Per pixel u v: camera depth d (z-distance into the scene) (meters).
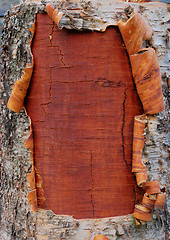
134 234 0.65
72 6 0.61
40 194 0.66
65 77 0.63
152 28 0.64
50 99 0.64
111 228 0.64
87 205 0.64
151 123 0.64
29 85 0.64
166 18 0.65
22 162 0.67
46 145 0.64
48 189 0.65
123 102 0.63
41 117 0.64
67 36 0.62
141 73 0.61
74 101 0.63
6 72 0.68
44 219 0.65
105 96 0.63
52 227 0.65
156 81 0.61
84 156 0.64
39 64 0.64
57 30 0.62
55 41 0.63
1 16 0.92
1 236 0.72
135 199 0.65
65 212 0.65
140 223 0.65
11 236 0.69
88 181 0.64
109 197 0.64
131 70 0.63
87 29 0.62
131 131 0.64
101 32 0.62
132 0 0.69
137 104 0.64
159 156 0.65
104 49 0.62
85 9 0.61
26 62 0.65
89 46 0.62
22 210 0.68
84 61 0.62
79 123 0.63
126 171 0.64
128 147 0.64
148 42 0.64
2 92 0.70
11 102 0.64
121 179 0.64
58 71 0.63
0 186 0.73
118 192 0.64
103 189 0.64
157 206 0.63
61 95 0.63
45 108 0.64
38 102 0.64
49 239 0.65
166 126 0.66
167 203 0.67
